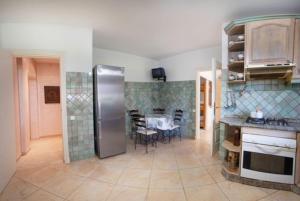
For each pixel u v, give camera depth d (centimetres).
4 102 232
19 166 289
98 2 215
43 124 501
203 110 582
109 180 243
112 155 331
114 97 331
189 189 219
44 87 496
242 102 275
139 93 512
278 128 204
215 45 403
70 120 300
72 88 299
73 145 305
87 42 304
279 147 206
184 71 475
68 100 297
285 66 217
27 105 373
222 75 288
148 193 211
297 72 224
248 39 237
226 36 282
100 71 313
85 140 315
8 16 250
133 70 499
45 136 502
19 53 271
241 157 226
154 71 511
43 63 492
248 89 270
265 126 212
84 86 308
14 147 263
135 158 322
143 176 253
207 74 566
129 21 275
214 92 320
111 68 326
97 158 321
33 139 470
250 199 196
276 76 248
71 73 297
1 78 226
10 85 253
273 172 212
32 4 217
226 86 286
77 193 213
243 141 223
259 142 214
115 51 462
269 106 258
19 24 272
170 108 514
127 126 488
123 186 227
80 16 255
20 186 229
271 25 227
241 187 221
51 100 508
